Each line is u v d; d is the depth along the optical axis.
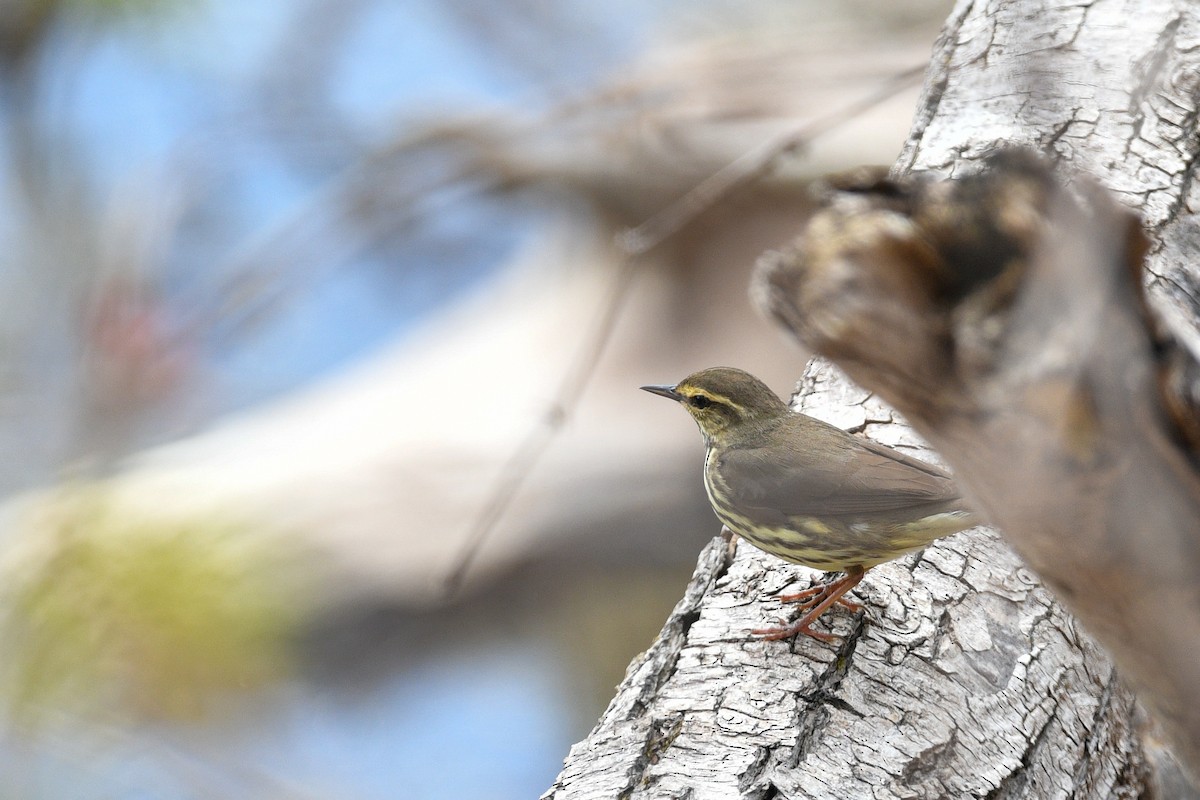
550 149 15.26
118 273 13.84
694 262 16.12
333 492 16.06
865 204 3.23
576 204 16.17
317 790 13.37
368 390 18.61
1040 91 4.64
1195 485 3.29
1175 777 5.41
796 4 16.45
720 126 14.91
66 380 14.60
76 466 13.81
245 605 10.58
